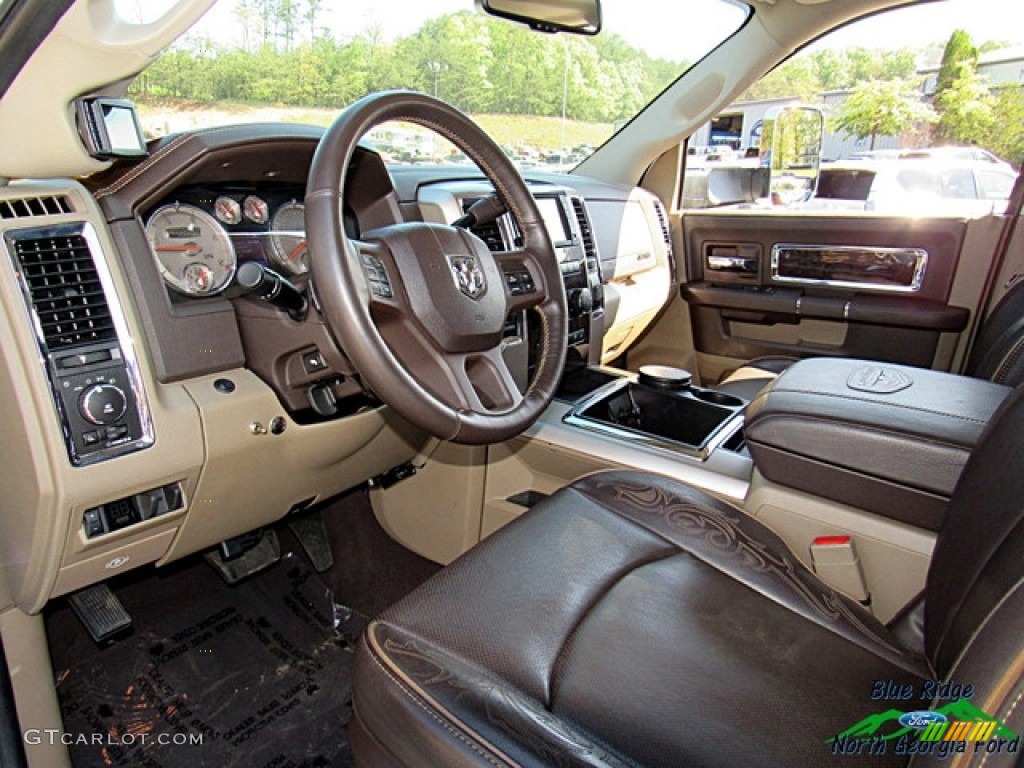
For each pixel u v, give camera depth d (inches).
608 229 78.7
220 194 45.1
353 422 48.7
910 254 77.2
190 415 40.2
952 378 46.5
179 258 41.7
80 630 57.3
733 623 36.1
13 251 34.4
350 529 71.0
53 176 36.6
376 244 37.9
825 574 44.6
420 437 57.8
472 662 32.4
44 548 37.6
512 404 41.1
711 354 96.0
